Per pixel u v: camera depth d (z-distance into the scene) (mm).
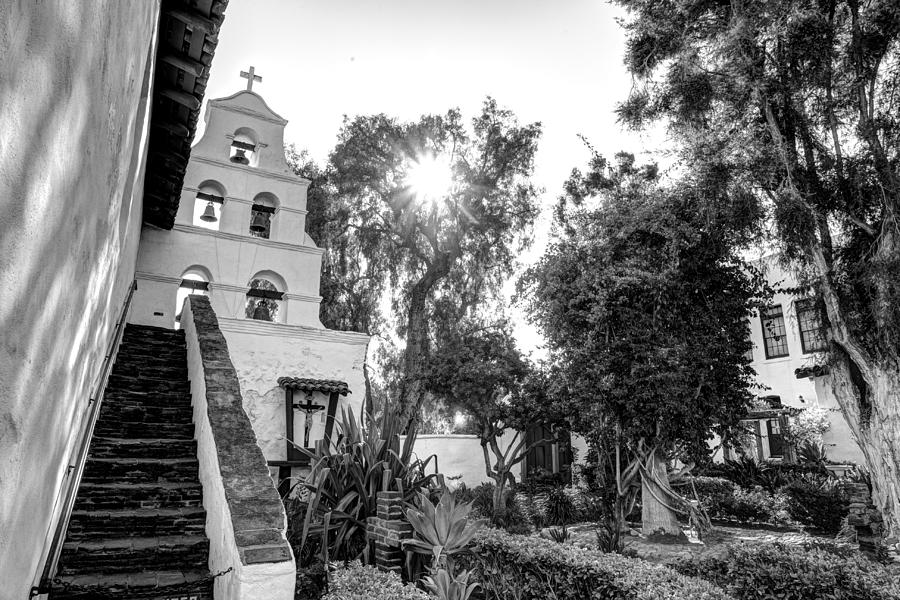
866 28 10531
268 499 4277
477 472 17766
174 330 9242
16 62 1447
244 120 13180
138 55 3869
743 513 13266
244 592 3584
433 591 5043
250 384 9609
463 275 22828
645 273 10141
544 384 12891
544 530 11336
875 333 10500
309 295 12250
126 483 5609
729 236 10922
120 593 4098
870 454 10523
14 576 2033
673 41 11789
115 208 3805
